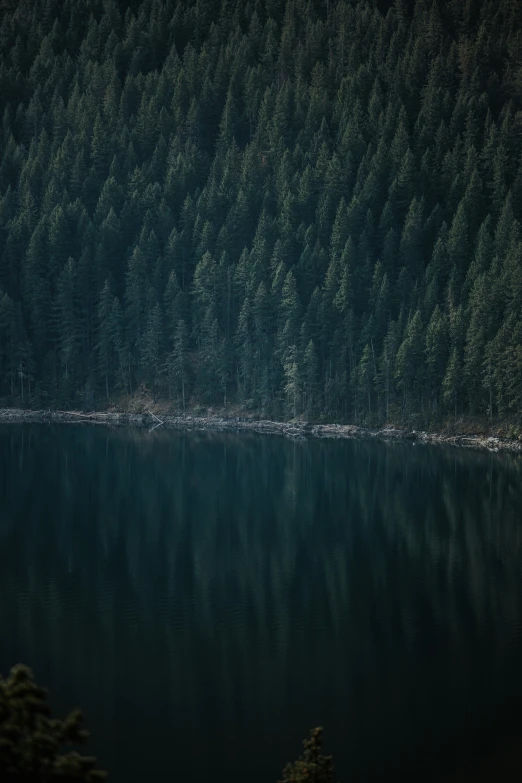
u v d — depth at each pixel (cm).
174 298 17038
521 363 13350
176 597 6056
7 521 8194
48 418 16750
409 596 6069
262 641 5244
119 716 4325
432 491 9706
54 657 4975
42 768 1814
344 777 3816
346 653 5075
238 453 12556
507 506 8900
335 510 8794
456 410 14400
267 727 4238
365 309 16388
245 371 16475
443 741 4116
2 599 5975
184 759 3916
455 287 15612
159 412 16638
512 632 5378
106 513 8569
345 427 15125
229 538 7688
